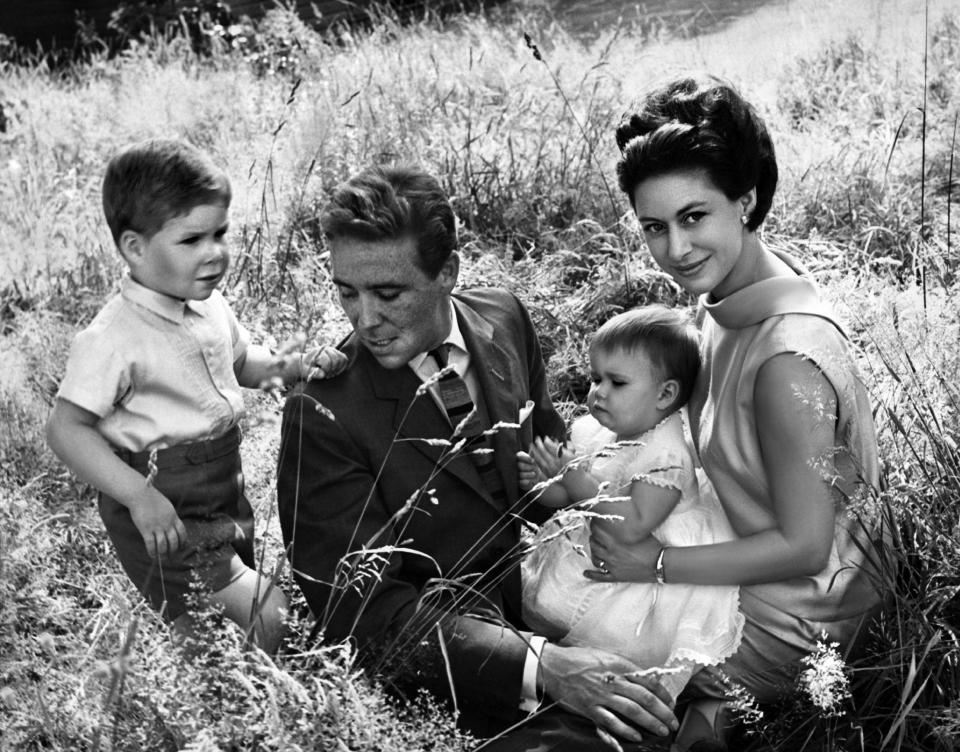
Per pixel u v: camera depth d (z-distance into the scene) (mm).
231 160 6301
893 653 2877
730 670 2916
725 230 2785
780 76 7012
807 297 2857
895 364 3479
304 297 4805
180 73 9070
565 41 8406
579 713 2773
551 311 4676
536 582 3145
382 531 2705
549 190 5629
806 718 2891
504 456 2996
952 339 3473
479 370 2988
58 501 3916
